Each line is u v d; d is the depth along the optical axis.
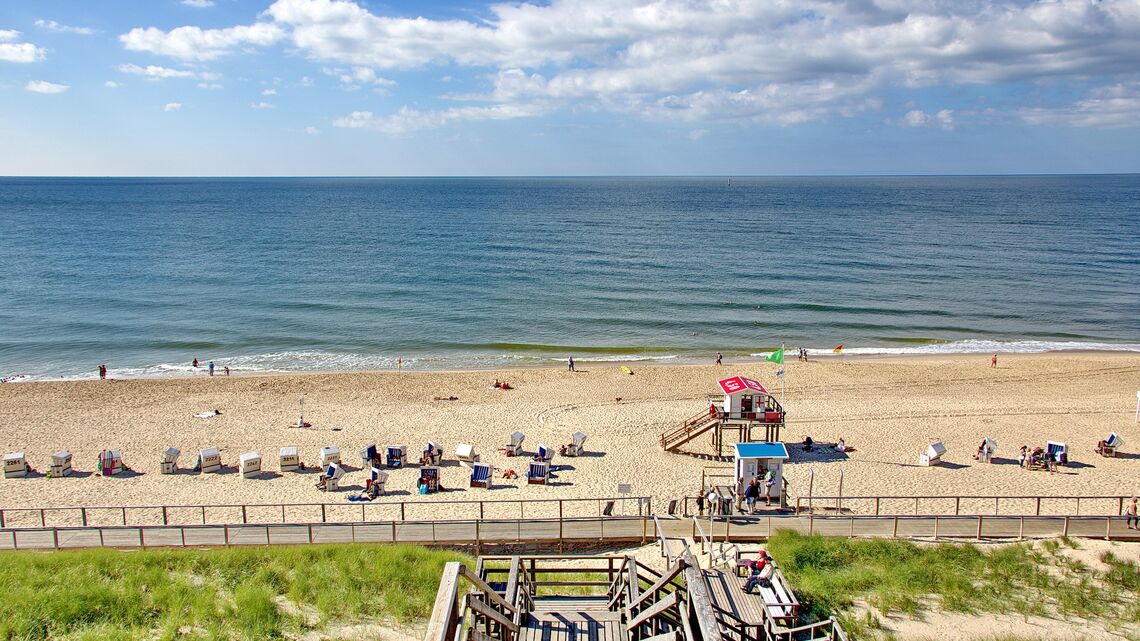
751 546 21.44
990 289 76.56
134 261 93.06
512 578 12.96
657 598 14.65
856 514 25.52
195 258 96.00
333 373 47.59
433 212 181.50
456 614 8.95
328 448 31.31
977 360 50.97
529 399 41.97
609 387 44.47
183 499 28.00
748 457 26.19
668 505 25.20
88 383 44.59
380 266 90.75
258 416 38.78
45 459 32.50
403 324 62.50
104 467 30.64
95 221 149.38
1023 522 22.25
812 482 28.23
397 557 19.56
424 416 38.81
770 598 15.41
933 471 30.55
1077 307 68.38
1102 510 25.83
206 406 40.47
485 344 56.47
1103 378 46.00
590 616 13.28
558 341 57.56
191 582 17.97
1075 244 110.81
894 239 118.94
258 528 22.84
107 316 64.12
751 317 65.00
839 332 60.44
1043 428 36.28
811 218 162.00
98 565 18.91
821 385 44.59
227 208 192.62
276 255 99.44
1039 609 16.58
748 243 114.56
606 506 24.19
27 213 169.62
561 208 198.38
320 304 69.38
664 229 137.50
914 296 73.38
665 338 58.53
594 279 82.50
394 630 15.52
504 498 27.95
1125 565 18.75
